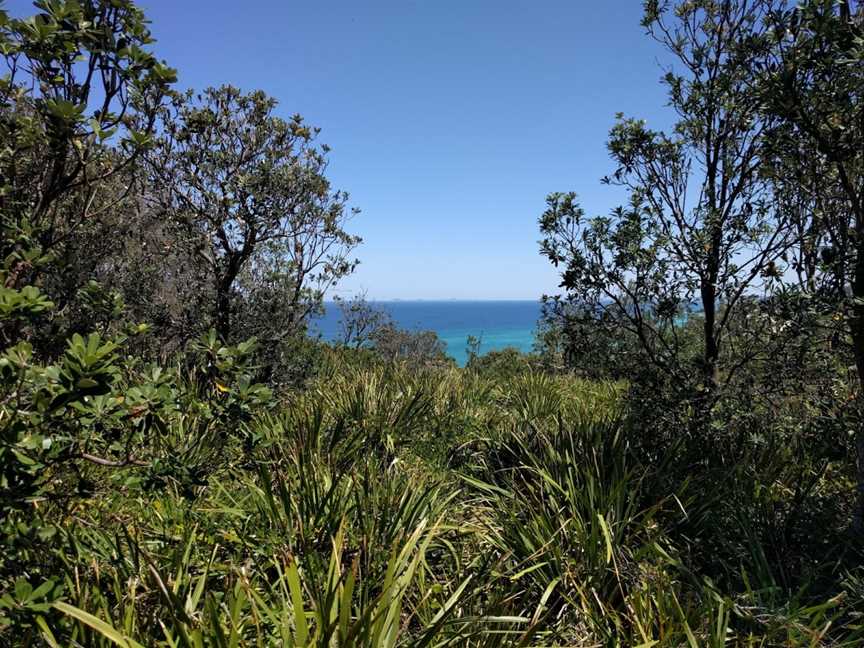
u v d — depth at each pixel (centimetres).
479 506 441
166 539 316
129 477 280
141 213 676
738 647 287
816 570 352
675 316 556
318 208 735
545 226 536
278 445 455
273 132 706
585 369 588
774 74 403
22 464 202
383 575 307
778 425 503
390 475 449
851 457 496
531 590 323
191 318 664
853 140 390
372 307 1129
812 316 408
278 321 720
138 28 296
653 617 294
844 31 357
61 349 327
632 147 558
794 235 498
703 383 525
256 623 225
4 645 217
